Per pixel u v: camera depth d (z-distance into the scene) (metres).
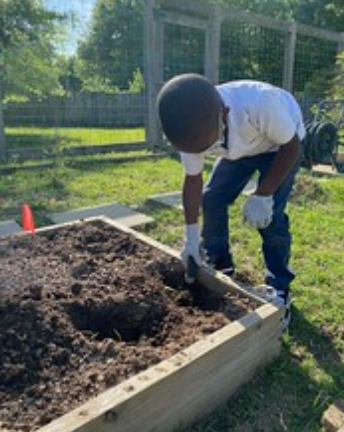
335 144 6.46
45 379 1.62
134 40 7.74
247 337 1.88
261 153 2.20
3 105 6.85
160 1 6.91
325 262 3.25
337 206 4.67
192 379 1.67
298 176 5.57
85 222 2.93
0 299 1.95
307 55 10.66
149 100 7.16
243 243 3.52
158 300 2.14
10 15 9.30
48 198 4.59
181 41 9.66
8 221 3.75
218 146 1.93
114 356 1.73
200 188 2.15
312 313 2.58
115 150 7.09
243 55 11.19
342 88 8.81
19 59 9.90
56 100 7.88
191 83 1.52
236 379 1.90
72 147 6.67
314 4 18.36
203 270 2.32
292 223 4.03
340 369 2.14
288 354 2.22
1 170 5.57
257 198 1.94
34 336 1.78
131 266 2.42
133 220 3.88
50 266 2.34
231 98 1.87
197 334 1.90
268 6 19.09
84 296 2.08
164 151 7.16
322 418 1.82
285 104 1.92
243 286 2.21
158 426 1.60
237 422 1.80
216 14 7.18
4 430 1.40
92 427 1.37
